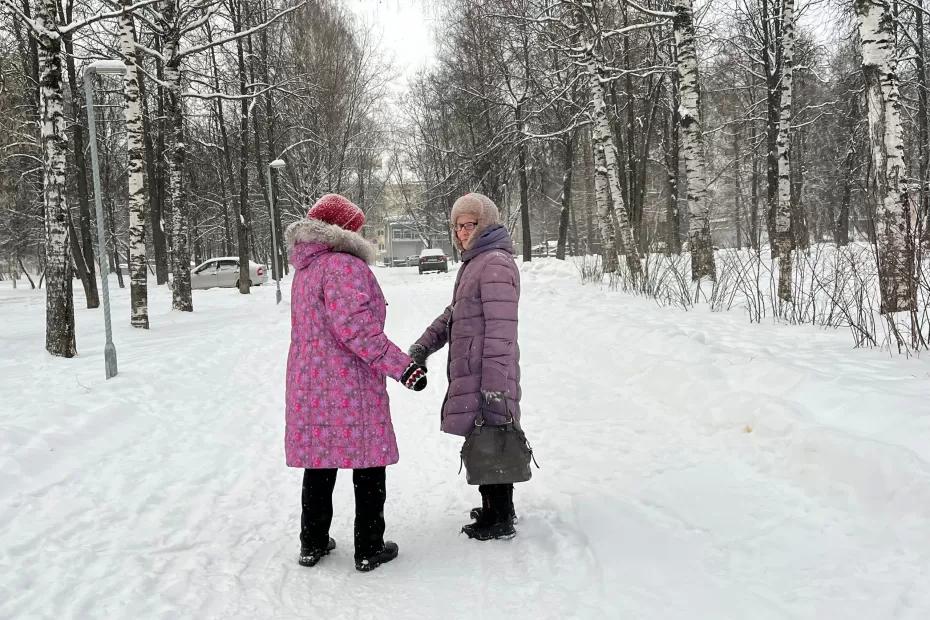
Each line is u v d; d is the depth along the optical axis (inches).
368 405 111.3
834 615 81.7
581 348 285.7
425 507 142.0
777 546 102.3
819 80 756.6
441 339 131.4
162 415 227.5
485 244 122.0
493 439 115.1
